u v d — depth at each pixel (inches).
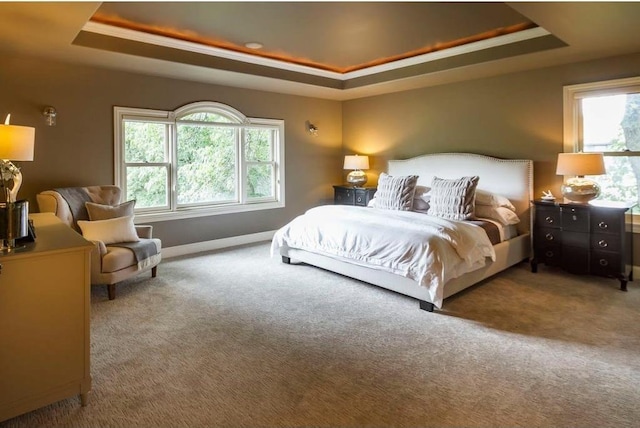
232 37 167.6
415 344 107.0
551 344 106.3
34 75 162.9
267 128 241.3
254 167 242.1
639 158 161.8
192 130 215.3
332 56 199.2
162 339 110.3
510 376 90.7
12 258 70.0
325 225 164.7
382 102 251.6
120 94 185.0
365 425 74.4
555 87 178.5
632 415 76.5
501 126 197.5
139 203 197.9
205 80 205.8
